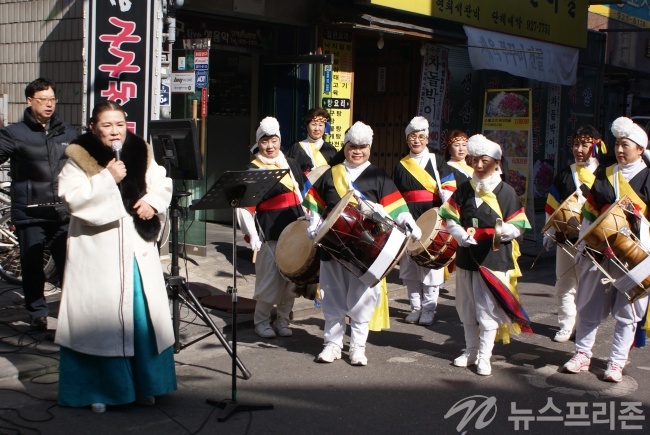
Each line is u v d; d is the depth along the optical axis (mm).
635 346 6703
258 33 11523
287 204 6988
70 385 5168
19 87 9742
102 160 5020
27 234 6551
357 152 6297
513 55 13992
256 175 5484
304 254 6410
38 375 5867
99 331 4996
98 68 8266
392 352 6836
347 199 5918
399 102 13992
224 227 12055
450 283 9992
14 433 4797
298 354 6676
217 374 6094
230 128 11891
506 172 9484
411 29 11906
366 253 5906
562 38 15359
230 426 5051
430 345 7102
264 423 5117
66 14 9188
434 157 8047
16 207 6551
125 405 5336
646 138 6160
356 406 5473
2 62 9883
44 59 9453
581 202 6992
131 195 5086
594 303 6199
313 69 11547
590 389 5926
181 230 9820
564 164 17531
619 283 5797
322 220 6203
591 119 18344
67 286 5090
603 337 7352
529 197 11781
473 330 6398
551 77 15078
